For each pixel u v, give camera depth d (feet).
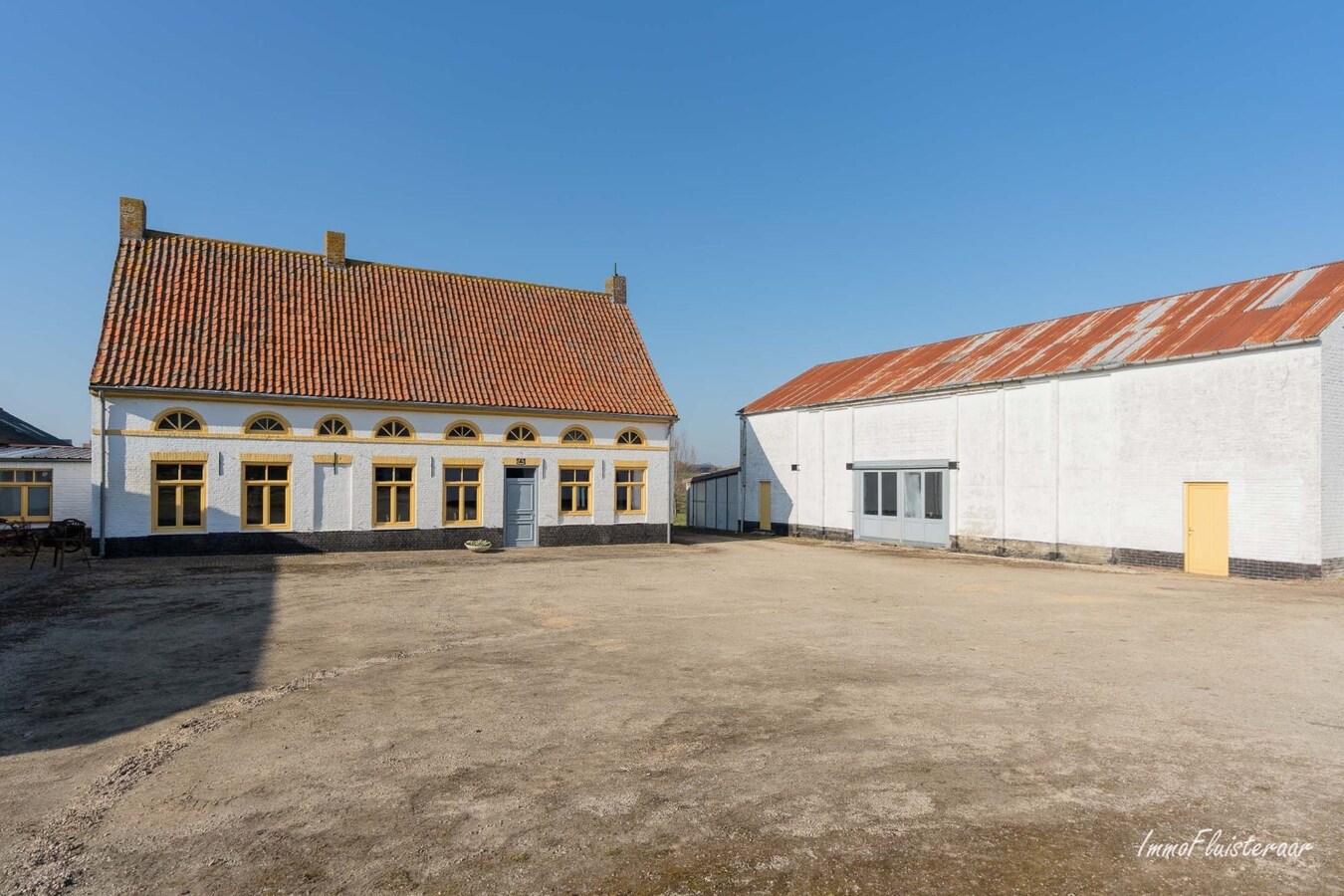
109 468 59.16
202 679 26.58
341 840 14.93
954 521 75.61
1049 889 13.10
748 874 13.60
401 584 49.19
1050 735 20.59
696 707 23.24
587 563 62.59
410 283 81.71
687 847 14.57
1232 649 30.73
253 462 63.82
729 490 111.04
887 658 29.48
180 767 18.69
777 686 25.54
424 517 70.74
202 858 14.28
